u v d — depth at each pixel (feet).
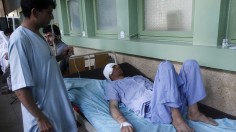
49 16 4.08
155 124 4.95
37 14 3.90
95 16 11.07
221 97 5.81
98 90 6.83
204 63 5.76
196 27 6.02
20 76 3.69
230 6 5.54
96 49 10.64
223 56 5.25
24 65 3.75
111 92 6.07
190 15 6.66
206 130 4.59
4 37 12.75
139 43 7.84
